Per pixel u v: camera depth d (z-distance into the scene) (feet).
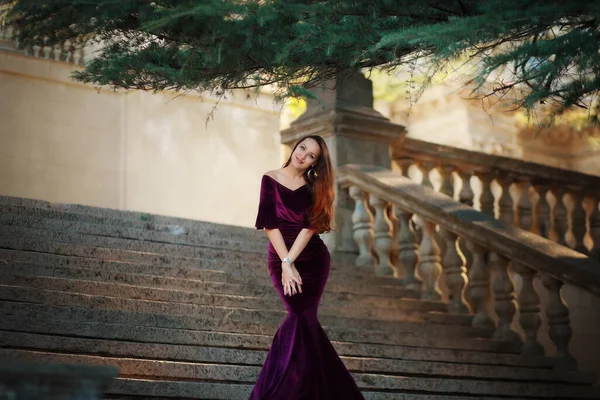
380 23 19.38
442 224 33.24
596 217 41.42
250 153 47.73
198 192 45.93
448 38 16.39
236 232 35.09
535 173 40.45
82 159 43.55
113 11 17.62
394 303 32.24
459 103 51.90
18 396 11.02
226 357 23.49
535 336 31.17
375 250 35.40
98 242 28.78
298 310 20.47
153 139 45.24
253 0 17.21
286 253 20.53
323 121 36.47
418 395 25.08
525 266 31.30
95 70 19.85
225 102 47.32
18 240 26.43
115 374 11.42
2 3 17.85
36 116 42.73
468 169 39.17
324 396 19.92
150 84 20.52
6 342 20.65
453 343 29.94
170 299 26.00
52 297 23.40
